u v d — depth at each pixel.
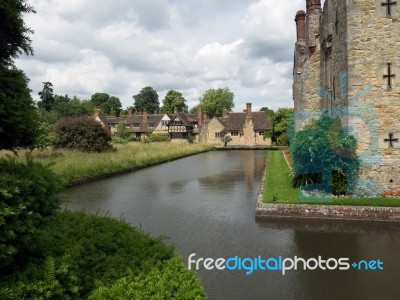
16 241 3.55
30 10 4.17
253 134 63.09
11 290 3.18
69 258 3.99
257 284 6.73
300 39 23.73
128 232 5.44
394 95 12.37
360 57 12.53
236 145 62.84
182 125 70.69
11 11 3.81
